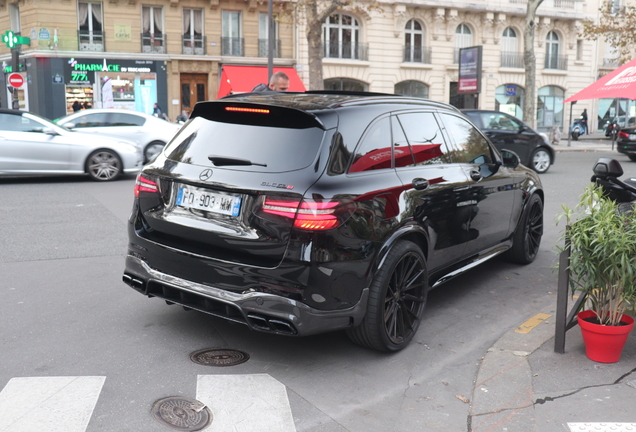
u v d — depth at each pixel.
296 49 31.33
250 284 3.44
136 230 3.99
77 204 9.31
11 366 3.56
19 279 5.37
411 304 4.12
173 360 3.71
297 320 3.34
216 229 3.56
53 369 3.54
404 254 3.82
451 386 3.48
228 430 2.93
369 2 32.41
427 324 4.52
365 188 3.61
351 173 3.60
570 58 39.25
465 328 4.44
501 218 5.40
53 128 12.04
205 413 3.08
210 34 29.88
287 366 3.69
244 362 3.72
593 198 3.79
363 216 3.54
